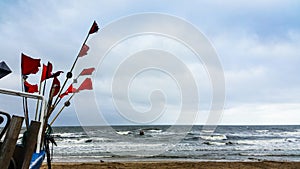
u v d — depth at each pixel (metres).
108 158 18.31
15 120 1.73
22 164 1.90
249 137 44.62
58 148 26.20
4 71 2.75
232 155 21.05
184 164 10.50
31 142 1.91
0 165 1.67
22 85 3.49
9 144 1.70
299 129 73.31
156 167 9.54
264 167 9.70
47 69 3.64
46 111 3.36
